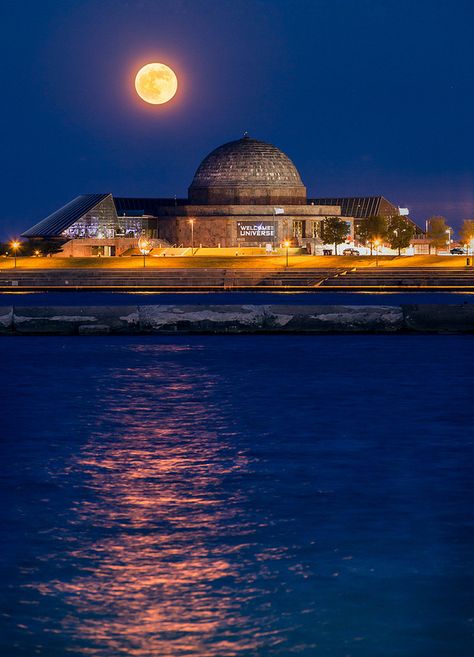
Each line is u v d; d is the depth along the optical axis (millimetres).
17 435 30797
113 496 23281
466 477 24812
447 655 15289
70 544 19875
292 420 33469
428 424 32500
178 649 15492
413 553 19188
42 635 15898
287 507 22281
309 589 17562
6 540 20094
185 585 17781
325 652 15398
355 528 20719
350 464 26391
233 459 27125
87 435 30750
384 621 16359
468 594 17328
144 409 36188
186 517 21578
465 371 47906
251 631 16047
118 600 17172
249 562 18859
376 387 42344
